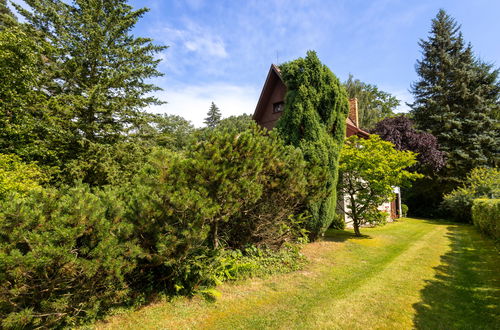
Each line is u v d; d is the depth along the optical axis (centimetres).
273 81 1295
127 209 385
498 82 2166
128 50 1422
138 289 420
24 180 691
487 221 979
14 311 285
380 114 3206
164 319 370
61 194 339
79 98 1159
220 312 401
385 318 391
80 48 1246
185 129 3869
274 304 432
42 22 1245
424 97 2416
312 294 475
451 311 415
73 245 296
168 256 384
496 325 370
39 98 1084
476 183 1684
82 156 1161
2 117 964
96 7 1320
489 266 647
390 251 805
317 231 846
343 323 376
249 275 546
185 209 390
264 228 645
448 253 790
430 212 2108
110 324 349
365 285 518
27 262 259
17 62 952
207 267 461
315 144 825
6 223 266
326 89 864
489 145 2081
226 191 455
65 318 326
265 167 554
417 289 502
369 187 1020
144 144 1485
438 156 1891
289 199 633
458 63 2312
